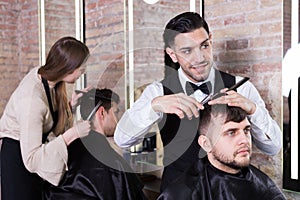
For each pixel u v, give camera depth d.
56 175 1.90
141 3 2.29
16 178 2.05
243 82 1.84
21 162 2.05
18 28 3.63
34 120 1.91
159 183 1.84
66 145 1.88
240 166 1.75
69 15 2.92
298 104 1.74
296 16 1.75
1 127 2.12
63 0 2.97
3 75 3.60
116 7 2.48
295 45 1.75
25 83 2.00
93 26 2.71
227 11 1.98
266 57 1.85
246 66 1.92
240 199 1.74
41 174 1.91
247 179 1.75
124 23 2.41
